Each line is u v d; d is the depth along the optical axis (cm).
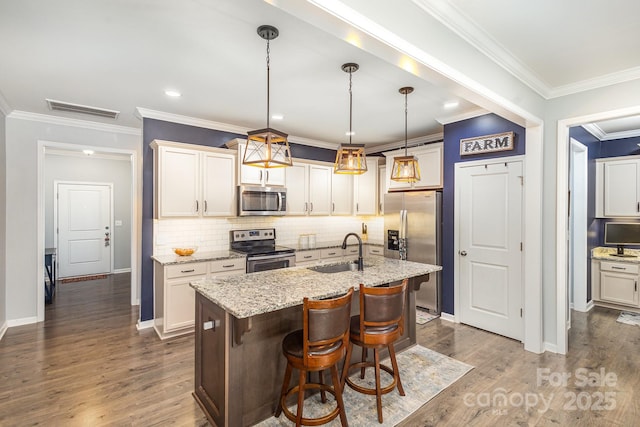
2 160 371
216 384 212
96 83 299
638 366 293
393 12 166
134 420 218
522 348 331
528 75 278
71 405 233
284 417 221
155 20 200
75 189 671
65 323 404
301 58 249
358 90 315
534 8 192
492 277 371
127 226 727
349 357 231
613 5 189
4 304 380
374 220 594
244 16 195
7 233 388
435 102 349
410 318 333
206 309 226
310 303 187
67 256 663
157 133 391
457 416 222
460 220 400
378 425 212
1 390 252
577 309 459
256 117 406
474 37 216
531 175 322
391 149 562
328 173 532
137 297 486
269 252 422
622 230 470
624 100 277
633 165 461
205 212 401
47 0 179
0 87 310
